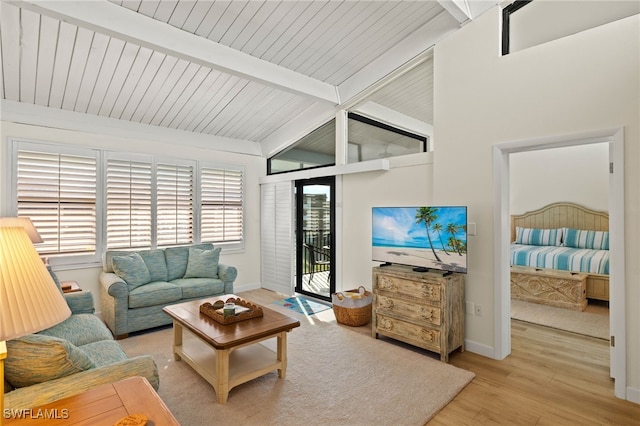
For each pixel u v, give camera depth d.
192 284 4.14
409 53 3.77
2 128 3.56
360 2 3.16
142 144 4.56
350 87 4.39
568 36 2.70
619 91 2.47
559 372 2.85
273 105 4.77
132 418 1.14
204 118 4.75
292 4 3.05
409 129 4.07
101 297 4.00
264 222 5.84
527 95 2.92
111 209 4.29
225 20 3.10
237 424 2.14
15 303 0.96
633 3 2.67
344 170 4.46
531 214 6.54
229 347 2.34
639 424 2.17
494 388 2.60
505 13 3.23
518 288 5.00
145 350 3.27
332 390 2.54
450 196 3.44
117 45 3.19
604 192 5.84
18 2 2.28
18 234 1.08
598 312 4.44
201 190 5.15
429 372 2.82
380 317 3.52
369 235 4.34
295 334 3.70
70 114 3.96
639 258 2.40
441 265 3.24
